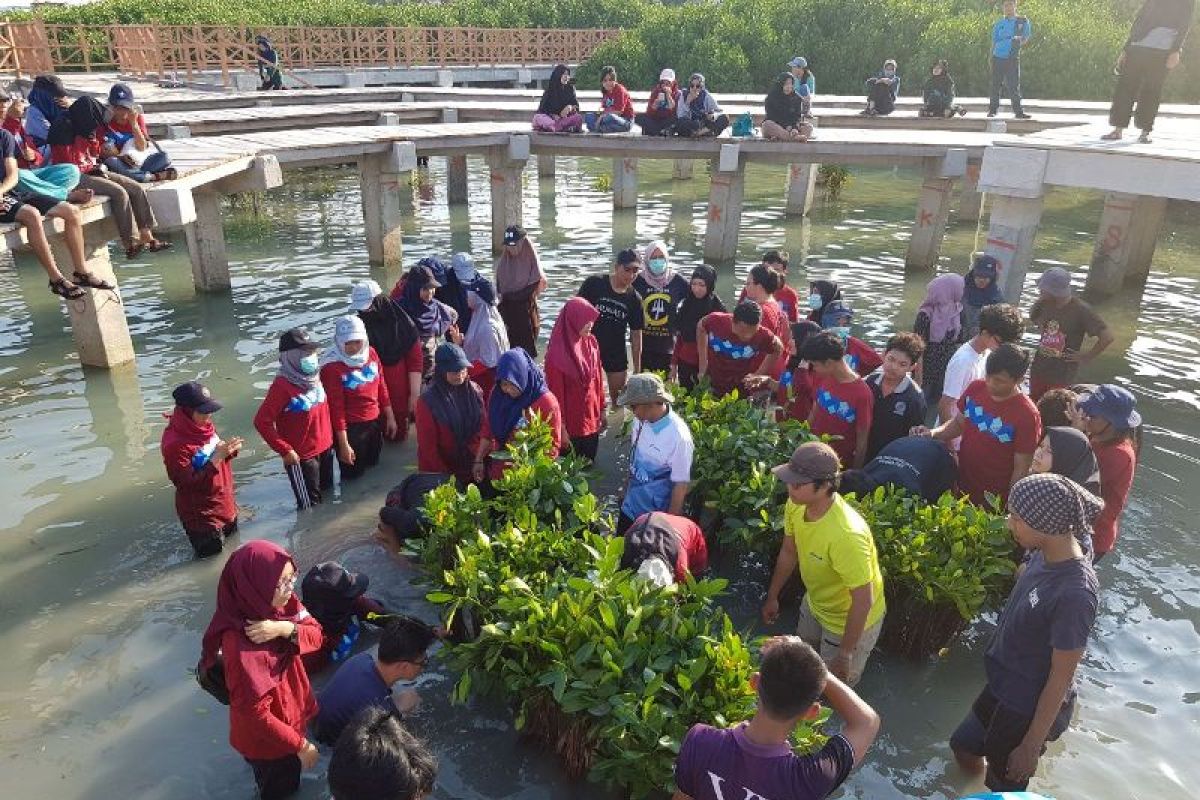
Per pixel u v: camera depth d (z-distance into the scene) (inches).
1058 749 186.5
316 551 257.9
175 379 383.9
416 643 167.3
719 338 296.4
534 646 172.9
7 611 231.0
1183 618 229.1
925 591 205.0
